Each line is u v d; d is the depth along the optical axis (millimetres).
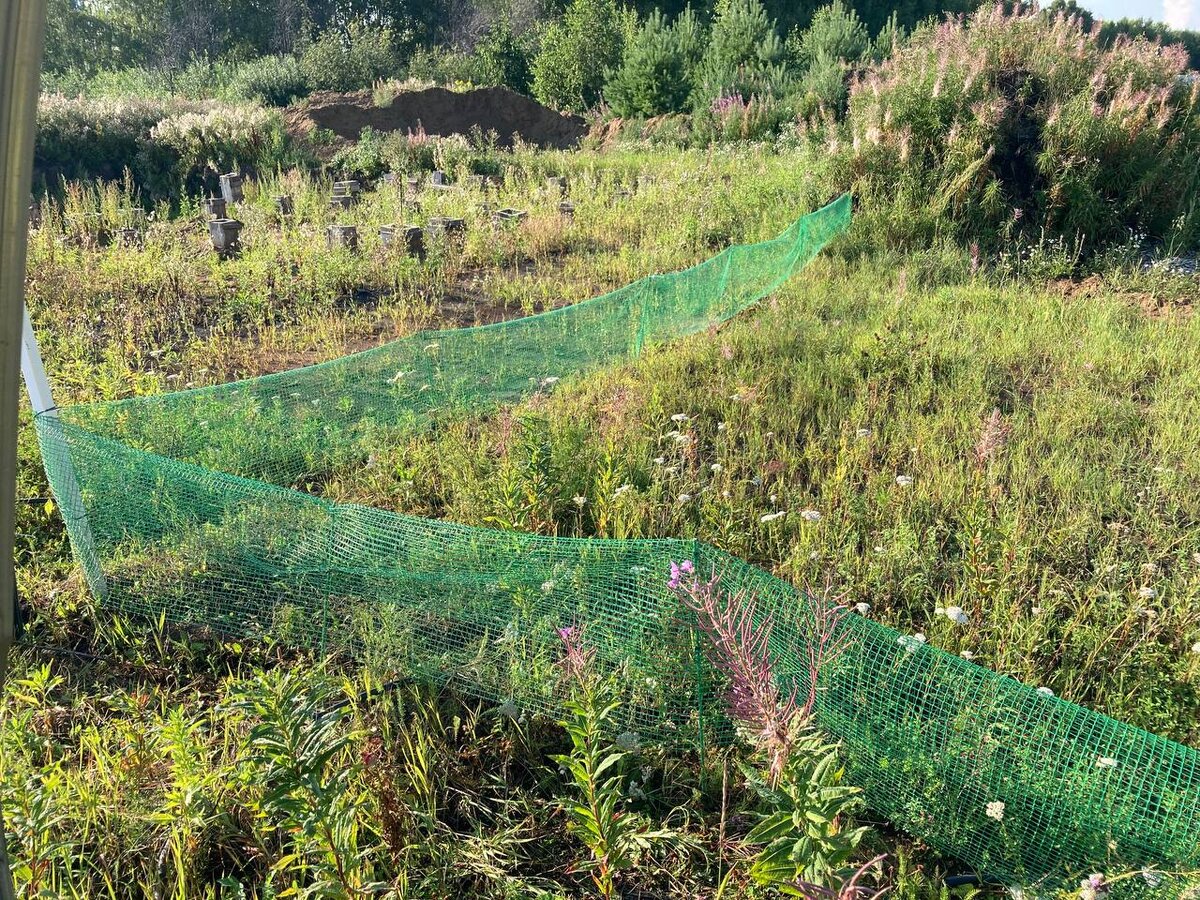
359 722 3369
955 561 4566
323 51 32906
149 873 2908
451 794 3348
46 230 11336
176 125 17750
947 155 11109
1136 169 10859
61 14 41062
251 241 11836
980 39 12062
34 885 2641
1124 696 3654
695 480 5477
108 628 4262
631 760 3408
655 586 3635
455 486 5434
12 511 963
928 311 8359
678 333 8016
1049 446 5867
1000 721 3189
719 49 25625
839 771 2514
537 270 11164
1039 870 2916
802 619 3396
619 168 18125
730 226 12250
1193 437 5801
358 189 16500
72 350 7930
